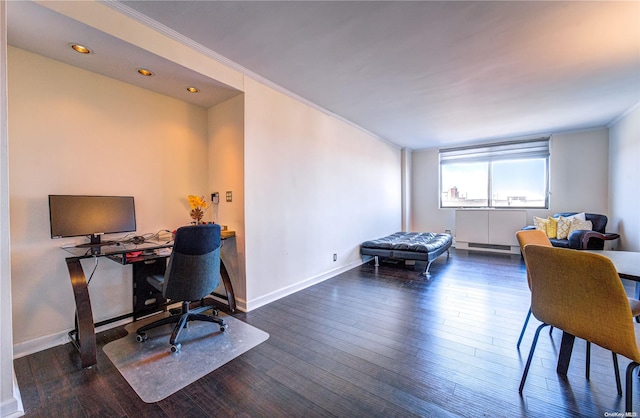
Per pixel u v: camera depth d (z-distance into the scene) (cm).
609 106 370
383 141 561
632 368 120
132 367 184
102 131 239
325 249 388
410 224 689
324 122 386
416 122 443
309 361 189
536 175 543
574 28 199
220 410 145
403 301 299
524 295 310
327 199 393
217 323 237
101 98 238
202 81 249
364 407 146
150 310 269
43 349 206
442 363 184
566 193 509
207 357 194
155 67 224
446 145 625
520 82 293
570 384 160
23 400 153
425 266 451
